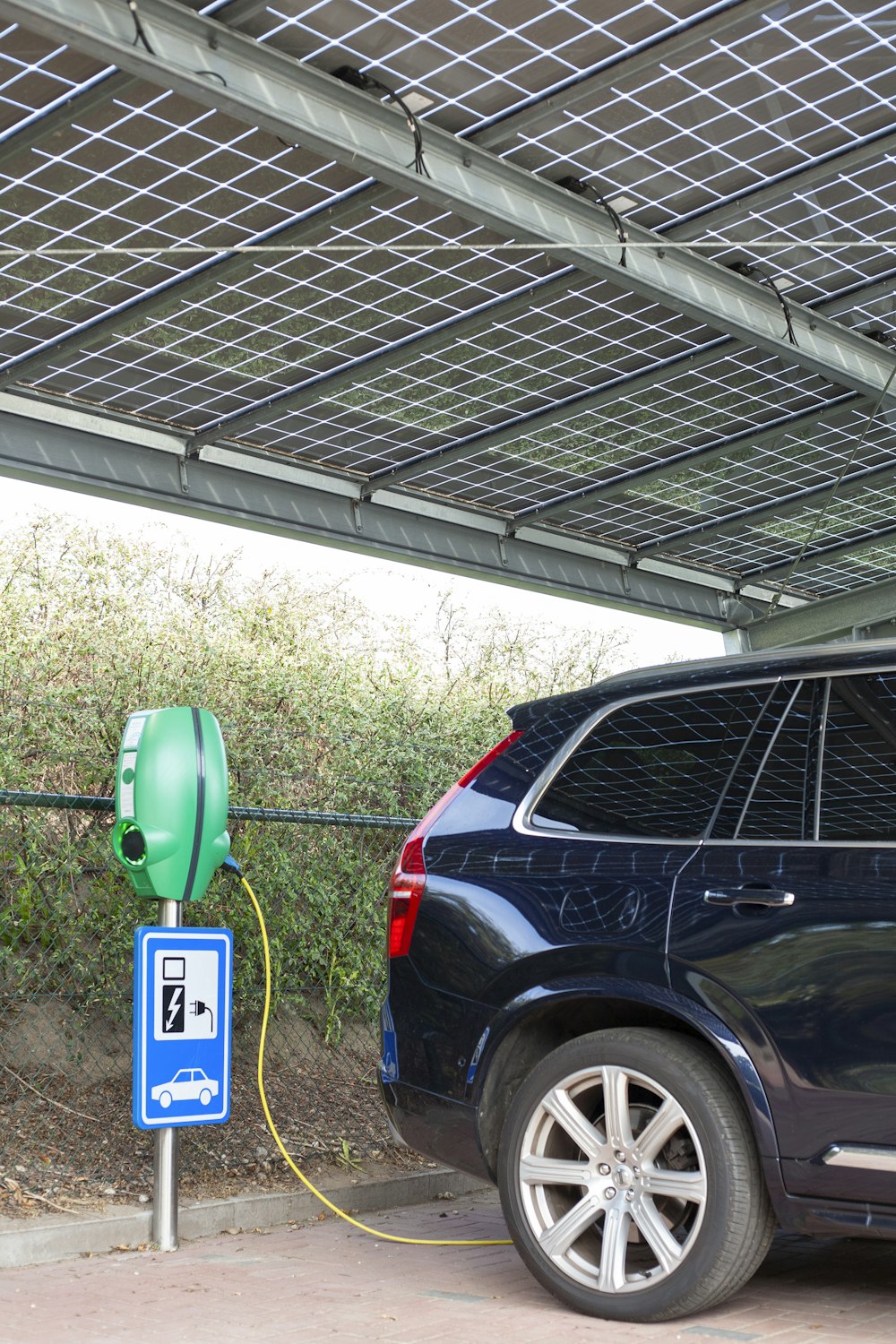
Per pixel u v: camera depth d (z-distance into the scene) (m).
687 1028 4.21
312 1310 4.05
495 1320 3.94
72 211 6.09
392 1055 4.48
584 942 4.12
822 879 3.89
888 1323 3.84
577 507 9.66
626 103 5.81
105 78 5.23
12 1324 3.87
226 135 5.66
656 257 6.73
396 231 6.39
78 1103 5.83
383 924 7.18
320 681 7.30
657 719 4.47
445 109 5.80
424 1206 5.81
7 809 5.81
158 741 4.89
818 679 4.27
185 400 7.84
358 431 8.40
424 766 7.59
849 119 6.03
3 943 5.91
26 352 7.14
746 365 7.88
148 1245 4.88
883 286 7.38
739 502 9.96
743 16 5.29
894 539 10.70
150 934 4.77
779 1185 3.78
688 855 4.13
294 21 5.18
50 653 6.42
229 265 6.52
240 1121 6.17
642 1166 3.96
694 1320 3.89
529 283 6.91
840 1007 3.75
